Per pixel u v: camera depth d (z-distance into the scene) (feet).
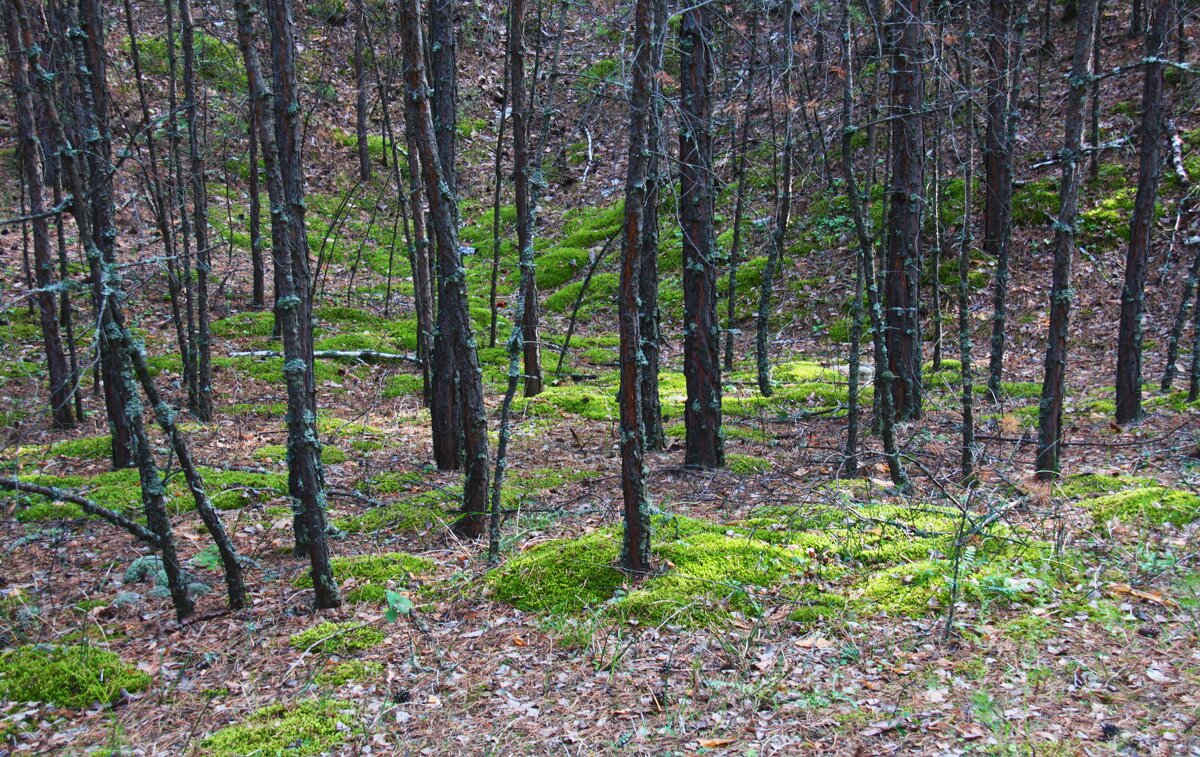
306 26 63.62
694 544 16.58
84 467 25.96
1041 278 44.19
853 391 22.22
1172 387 31.24
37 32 27.73
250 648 13.94
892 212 27.14
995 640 12.80
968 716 10.96
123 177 49.62
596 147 69.56
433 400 24.95
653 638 13.52
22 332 36.94
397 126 71.82
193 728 11.71
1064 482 20.08
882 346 20.10
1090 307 41.27
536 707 11.88
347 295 50.67
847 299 46.60
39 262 28.78
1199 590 13.76
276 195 14.26
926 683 11.83
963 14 28.66
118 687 12.80
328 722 11.62
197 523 20.62
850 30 24.56
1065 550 15.65
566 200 65.98
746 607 14.28
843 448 25.67
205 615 15.14
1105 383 33.60
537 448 27.96
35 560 18.62
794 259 51.11
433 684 12.61
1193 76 46.39
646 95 13.69
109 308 13.42
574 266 56.13
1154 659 12.02
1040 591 14.21
